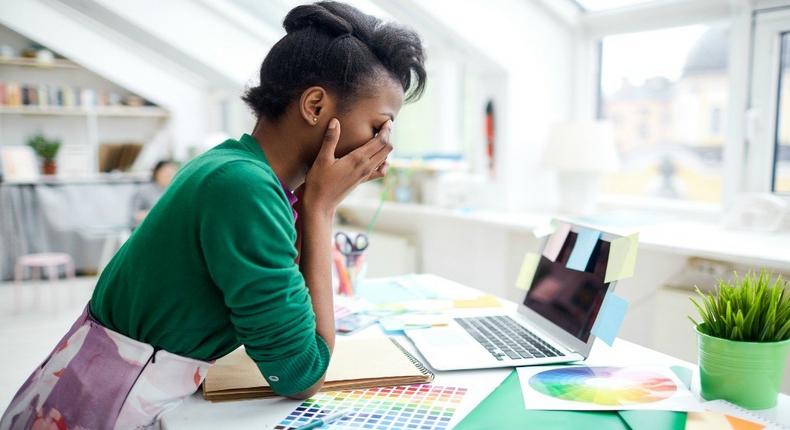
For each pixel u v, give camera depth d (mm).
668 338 2002
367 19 992
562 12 2793
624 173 2838
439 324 1334
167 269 870
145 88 5852
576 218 2508
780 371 915
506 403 926
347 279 1607
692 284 2057
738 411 878
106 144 5754
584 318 1141
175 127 6070
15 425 941
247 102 1002
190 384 936
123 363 905
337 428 850
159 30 4188
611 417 875
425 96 3674
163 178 4777
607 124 2572
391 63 980
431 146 3650
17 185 4938
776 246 1866
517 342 1198
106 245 4867
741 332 907
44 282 4879
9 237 4922
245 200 846
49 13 5215
